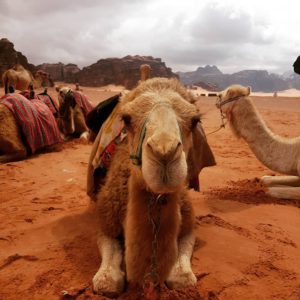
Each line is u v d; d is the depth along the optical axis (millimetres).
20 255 2273
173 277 1888
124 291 1892
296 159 3502
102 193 2146
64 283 1990
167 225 1670
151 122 1481
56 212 3041
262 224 2900
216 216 2990
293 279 2117
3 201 3355
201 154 2471
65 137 6500
